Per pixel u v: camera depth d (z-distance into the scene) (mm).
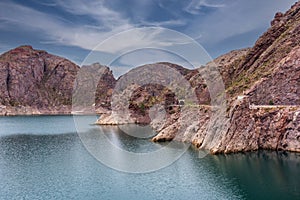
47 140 100375
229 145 70500
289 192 42438
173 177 48969
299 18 123562
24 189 44844
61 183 47219
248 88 95875
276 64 99750
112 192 42344
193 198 39938
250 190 43094
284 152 70500
